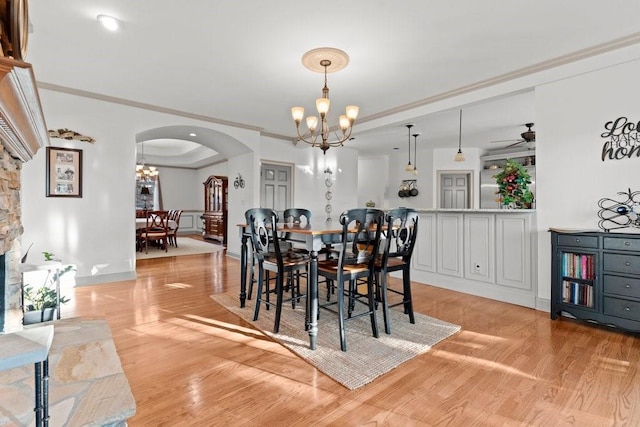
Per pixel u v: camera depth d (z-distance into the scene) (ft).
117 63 10.23
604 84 8.98
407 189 25.71
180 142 28.40
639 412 5.07
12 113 4.10
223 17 7.71
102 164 13.35
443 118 16.69
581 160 9.40
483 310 10.21
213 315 9.46
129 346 7.36
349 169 24.82
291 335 8.06
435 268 13.50
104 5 7.23
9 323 7.05
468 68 10.47
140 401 5.31
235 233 20.40
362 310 10.04
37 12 7.46
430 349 7.34
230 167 21.63
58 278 9.26
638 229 8.37
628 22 7.87
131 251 14.06
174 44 9.01
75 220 12.76
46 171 12.19
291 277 10.48
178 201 35.40
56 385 4.79
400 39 8.68
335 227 9.71
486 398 5.47
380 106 14.42
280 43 8.93
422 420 4.90
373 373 6.24
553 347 7.45
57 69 10.69
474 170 23.85
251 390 5.67
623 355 7.04
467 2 7.13
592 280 8.62
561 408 5.18
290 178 21.80
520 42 8.82
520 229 10.85
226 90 12.62
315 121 10.75
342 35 8.49
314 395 5.55
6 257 6.98
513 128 18.60
